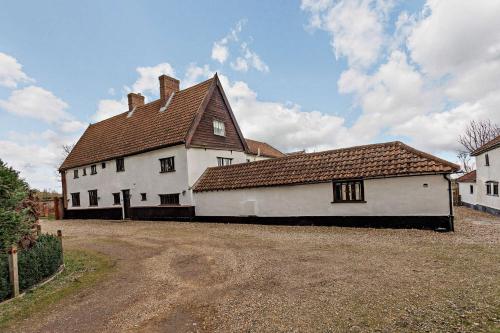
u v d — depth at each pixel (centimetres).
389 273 669
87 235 1577
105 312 557
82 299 630
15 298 647
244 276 717
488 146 1897
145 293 645
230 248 1046
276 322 466
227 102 2364
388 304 504
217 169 2003
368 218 1311
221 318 497
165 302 586
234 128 2427
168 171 2044
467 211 2172
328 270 718
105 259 985
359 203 1333
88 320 527
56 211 2855
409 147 1346
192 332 459
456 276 625
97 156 2584
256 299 566
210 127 2169
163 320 507
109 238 1425
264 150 3522
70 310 576
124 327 492
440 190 1161
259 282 664
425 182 1188
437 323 430
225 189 1761
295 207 1515
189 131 1967
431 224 1177
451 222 1142
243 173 1817
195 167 1986
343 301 529
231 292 616
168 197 2062
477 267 680
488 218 1677
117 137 2570
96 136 2898
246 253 954
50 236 922
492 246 877
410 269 691
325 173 1443
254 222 1656
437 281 601
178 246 1134
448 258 766
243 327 459
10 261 652
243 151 2486
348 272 693
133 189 2277
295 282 647
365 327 433
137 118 2602
